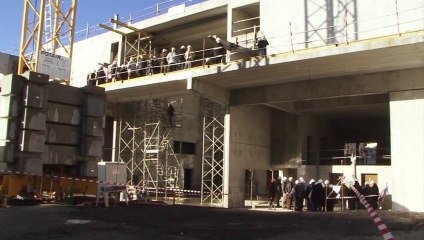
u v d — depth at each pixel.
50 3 26.44
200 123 33.97
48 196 14.85
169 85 25.45
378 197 19.53
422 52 18.12
